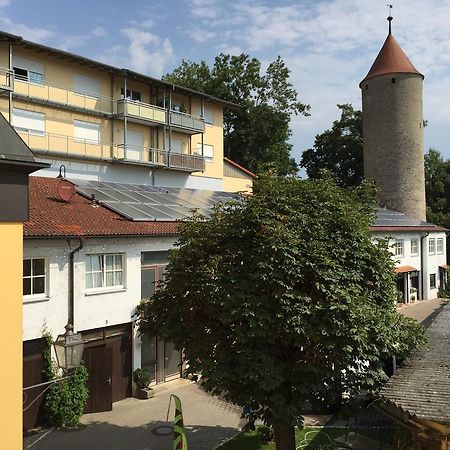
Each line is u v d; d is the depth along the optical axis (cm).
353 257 1077
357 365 1060
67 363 993
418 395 991
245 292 1003
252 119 4956
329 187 1170
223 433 1444
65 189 1909
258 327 978
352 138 5769
